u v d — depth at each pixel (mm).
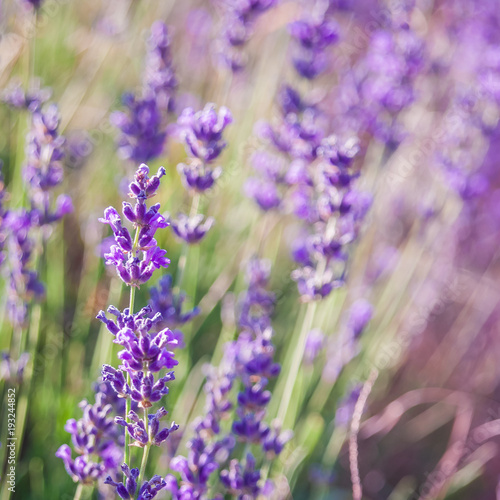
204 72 1017
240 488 583
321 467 736
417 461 871
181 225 608
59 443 650
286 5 917
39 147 620
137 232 514
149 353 502
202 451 572
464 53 1068
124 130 680
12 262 604
